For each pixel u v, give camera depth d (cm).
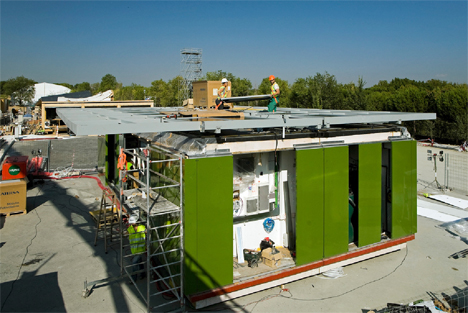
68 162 2039
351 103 3353
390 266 848
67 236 1024
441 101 3145
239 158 784
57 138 2489
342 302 688
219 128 616
